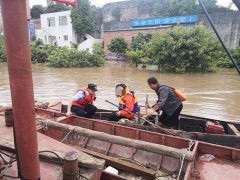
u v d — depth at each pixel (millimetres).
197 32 17125
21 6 1418
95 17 31688
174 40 17266
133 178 3150
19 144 1644
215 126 4691
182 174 3100
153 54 18156
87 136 3691
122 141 3365
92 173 2168
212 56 17750
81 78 14852
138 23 25516
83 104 5363
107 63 24219
